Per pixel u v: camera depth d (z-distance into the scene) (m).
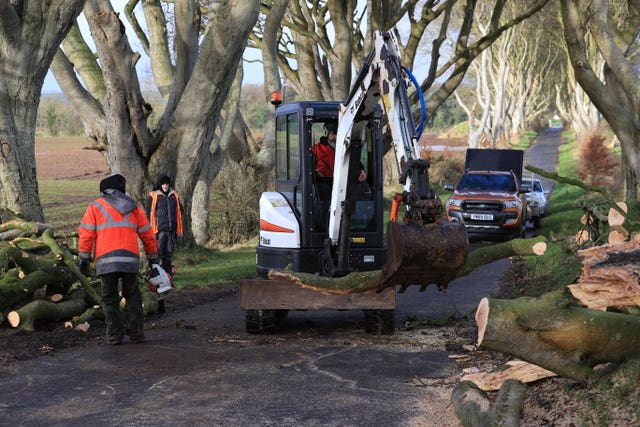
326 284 6.76
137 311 8.26
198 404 5.73
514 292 11.56
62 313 8.99
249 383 6.36
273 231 9.25
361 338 8.54
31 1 12.48
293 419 5.36
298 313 10.77
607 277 4.48
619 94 15.84
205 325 9.55
